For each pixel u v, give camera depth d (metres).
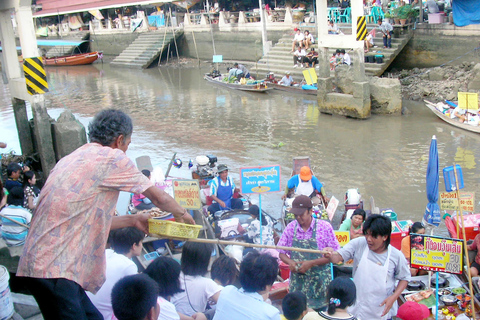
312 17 28.39
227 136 16.16
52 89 28.16
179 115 19.72
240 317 3.35
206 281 4.20
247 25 31.94
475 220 7.41
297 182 8.91
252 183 6.69
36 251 2.45
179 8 39.53
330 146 14.52
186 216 2.89
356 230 7.23
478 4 19.62
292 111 19.47
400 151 13.64
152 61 36.34
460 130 15.34
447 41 21.16
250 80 24.36
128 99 23.91
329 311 3.57
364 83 17.14
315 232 4.71
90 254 2.58
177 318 3.54
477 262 6.25
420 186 11.14
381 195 10.75
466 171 11.82
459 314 5.44
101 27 43.75
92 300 3.79
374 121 17.20
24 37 10.71
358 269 4.36
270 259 3.45
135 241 4.44
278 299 5.64
